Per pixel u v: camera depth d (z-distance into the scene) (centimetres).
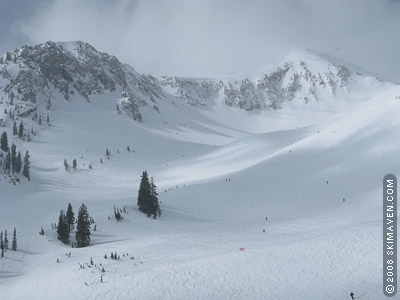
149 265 5356
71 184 14475
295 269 4747
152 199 8638
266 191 10125
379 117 12656
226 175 12706
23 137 18312
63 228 7331
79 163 16975
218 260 5241
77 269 5434
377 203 7794
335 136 12731
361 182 9300
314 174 10662
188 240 6612
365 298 3919
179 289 4534
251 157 16512
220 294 4347
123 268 5331
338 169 10556
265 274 4709
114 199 11438
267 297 4206
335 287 4212
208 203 9562
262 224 7569
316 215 7706
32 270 5875
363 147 11238
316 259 4931
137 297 4434
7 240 6875
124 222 8150
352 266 4612
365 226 5838
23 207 10350
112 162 17888
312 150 12412
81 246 6925
